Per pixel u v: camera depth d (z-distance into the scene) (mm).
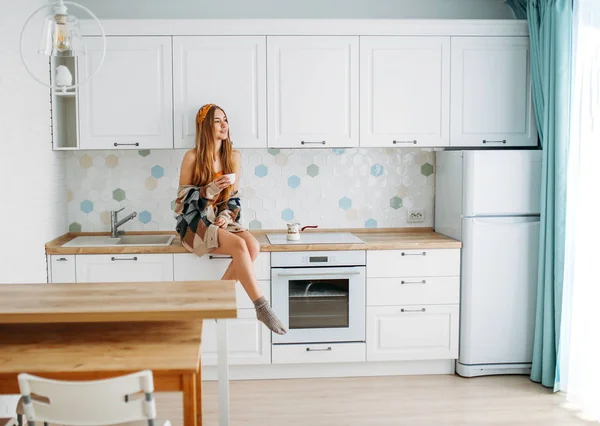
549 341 4035
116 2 4480
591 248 3693
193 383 2287
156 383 2285
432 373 4359
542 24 4109
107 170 4578
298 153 4664
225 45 4238
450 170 4406
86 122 4223
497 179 4145
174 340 2568
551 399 3900
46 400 2551
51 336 2619
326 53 4281
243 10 4562
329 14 4609
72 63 4191
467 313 4215
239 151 4621
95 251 4051
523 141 4418
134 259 4078
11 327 2738
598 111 3639
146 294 2752
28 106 3729
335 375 4312
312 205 4699
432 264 4215
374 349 4234
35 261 3848
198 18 4527
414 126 4363
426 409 3736
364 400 3879
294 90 4285
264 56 4254
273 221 4680
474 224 4152
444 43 4328
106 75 4207
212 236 3938
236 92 4262
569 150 3928
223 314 2510
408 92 4340
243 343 4160
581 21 3787
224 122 4109
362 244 4152
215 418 3602
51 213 4195
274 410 3721
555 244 3971
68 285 2941
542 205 4039
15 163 3500
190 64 4227
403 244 4180
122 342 2539
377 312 4211
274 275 4109
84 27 4164
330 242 4211
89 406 2035
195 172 4086
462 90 4359
